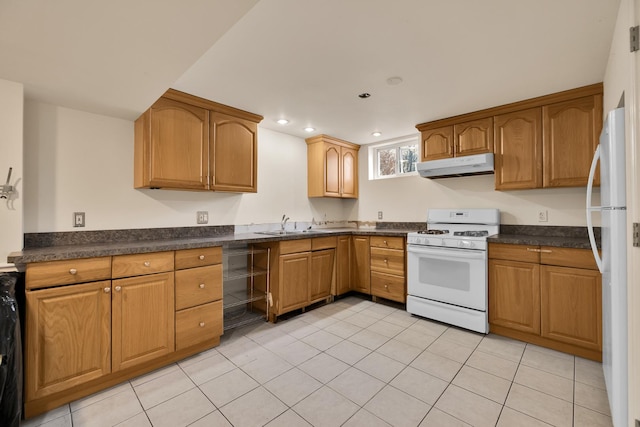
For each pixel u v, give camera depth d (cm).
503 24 162
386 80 230
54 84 187
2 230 177
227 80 229
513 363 214
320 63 204
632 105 124
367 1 143
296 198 393
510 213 308
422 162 326
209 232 302
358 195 445
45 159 214
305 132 376
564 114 253
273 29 166
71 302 171
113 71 173
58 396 169
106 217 239
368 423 155
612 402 145
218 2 120
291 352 232
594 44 181
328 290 350
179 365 213
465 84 237
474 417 159
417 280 304
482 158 281
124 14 125
